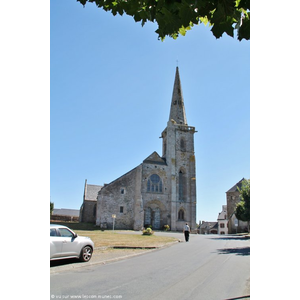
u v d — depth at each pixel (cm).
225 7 363
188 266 1107
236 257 1383
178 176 5122
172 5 388
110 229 4266
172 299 658
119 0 485
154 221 4747
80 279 852
